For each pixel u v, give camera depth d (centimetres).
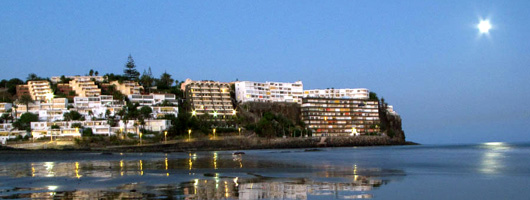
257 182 5272
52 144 19000
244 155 14375
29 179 5578
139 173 6519
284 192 4422
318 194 4322
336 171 6975
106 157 12131
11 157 11550
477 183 5253
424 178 5800
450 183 5212
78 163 9212
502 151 18188
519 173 6594
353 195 4272
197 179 5597
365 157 12800
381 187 4838
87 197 4053
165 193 4322
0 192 4394
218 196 4156
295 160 10706
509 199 4122
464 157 12444
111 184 5034
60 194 4222
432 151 19175
